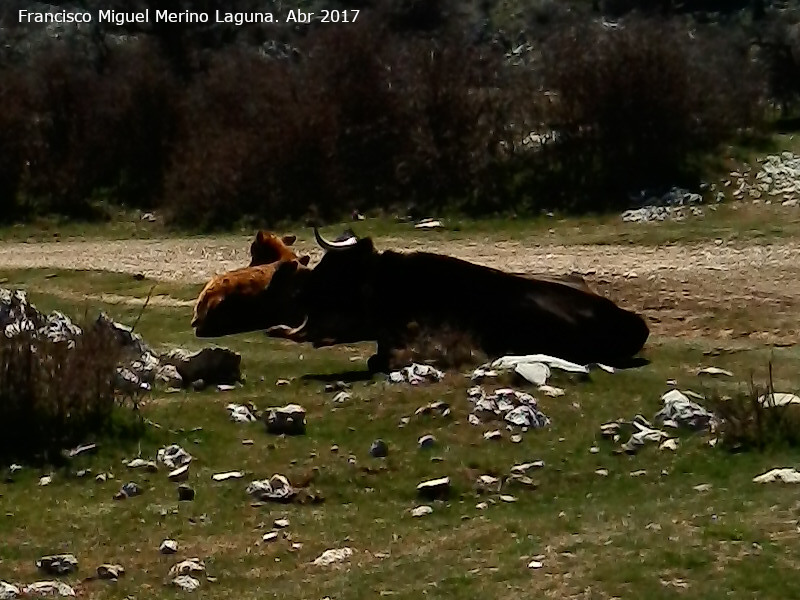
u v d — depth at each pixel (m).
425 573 6.63
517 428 9.70
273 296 14.73
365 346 13.70
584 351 12.23
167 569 7.26
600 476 8.75
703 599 5.79
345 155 29.59
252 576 7.08
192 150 31.66
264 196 29.50
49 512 8.42
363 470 8.95
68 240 29.50
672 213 25.48
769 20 52.28
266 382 11.77
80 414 9.80
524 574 6.38
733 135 29.75
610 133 27.86
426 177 28.55
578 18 53.97
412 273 12.17
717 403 9.73
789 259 20.00
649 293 17.48
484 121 28.91
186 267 22.33
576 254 21.95
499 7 59.78
